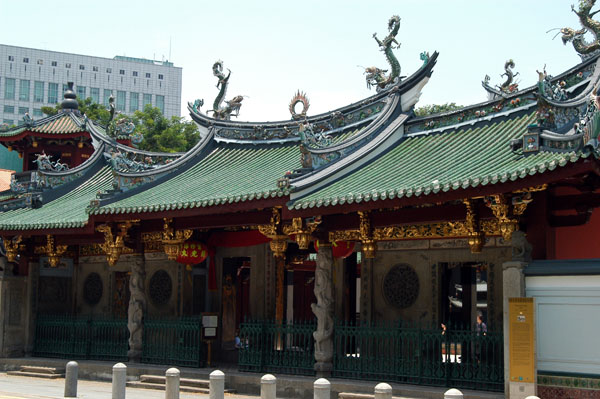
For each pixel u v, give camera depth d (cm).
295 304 3706
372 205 2244
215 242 3112
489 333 2159
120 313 3628
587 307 1861
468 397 2061
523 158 2072
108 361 3172
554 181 1908
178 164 3288
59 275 3681
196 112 3541
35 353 3481
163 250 3170
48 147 4631
